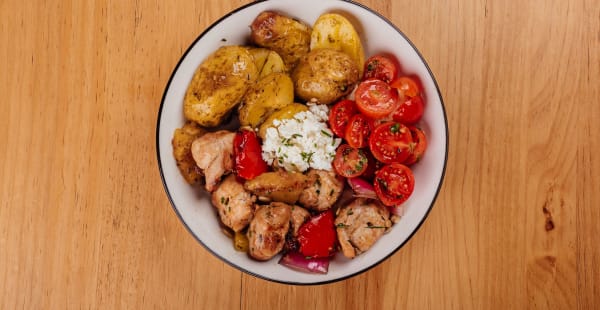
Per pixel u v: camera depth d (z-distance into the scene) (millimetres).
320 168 441
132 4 495
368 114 433
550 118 487
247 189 439
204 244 453
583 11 487
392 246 451
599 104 487
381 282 490
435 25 486
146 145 496
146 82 495
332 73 430
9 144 502
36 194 501
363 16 443
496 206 487
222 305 494
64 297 499
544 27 487
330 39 444
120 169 497
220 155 436
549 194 486
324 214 446
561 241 486
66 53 499
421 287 489
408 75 446
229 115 449
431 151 445
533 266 486
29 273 500
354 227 444
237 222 443
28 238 501
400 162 441
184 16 492
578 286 485
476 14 486
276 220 434
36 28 501
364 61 451
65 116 499
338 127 438
